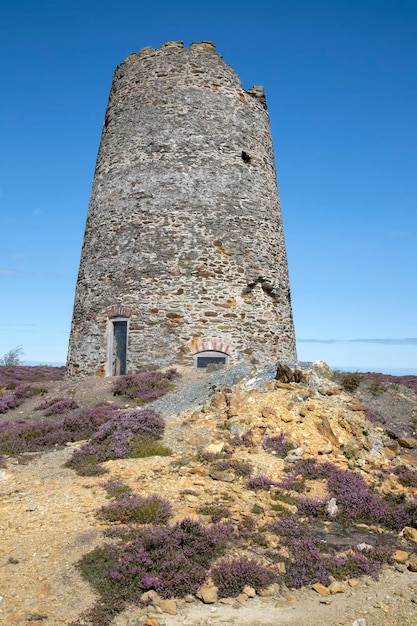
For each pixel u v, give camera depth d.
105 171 24.30
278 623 6.43
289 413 13.27
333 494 10.16
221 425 13.23
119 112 24.69
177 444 12.46
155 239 22.09
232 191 23.23
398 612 6.71
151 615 6.50
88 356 22.41
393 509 9.78
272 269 23.69
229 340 21.62
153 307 21.47
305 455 11.66
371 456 12.63
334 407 14.09
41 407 18.08
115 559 7.30
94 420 14.62
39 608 6.40
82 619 6.25
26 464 11.72
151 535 7.74
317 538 8.65
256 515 9.06
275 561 7.79
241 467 10.78
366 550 8.31
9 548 7.68
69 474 10.85
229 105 24.36
